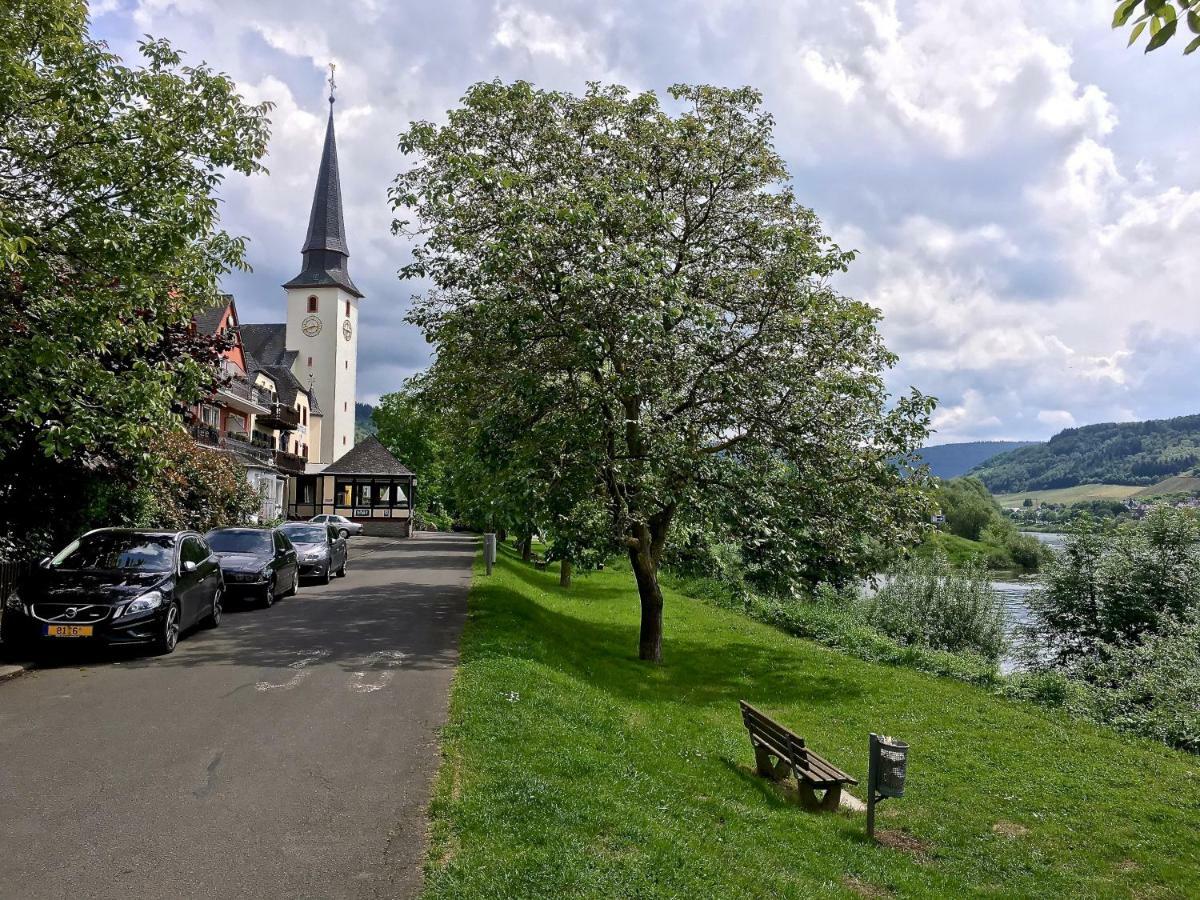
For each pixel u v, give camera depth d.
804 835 7.81
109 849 5.19
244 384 44.66
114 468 14.71
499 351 15.65
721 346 15.26
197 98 11.84
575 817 5.86
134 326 12.26
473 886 4.69
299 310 83.00
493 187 15.60
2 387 10.20
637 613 24.55
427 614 16.25
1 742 7.37
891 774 8.33
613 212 14.45
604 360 13.89
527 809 5.90
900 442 15.89
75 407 10.73
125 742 7.43
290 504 63.44
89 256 10.94
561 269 14.26
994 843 8.73
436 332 16.83
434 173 16.73
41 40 10.40
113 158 10.73
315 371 82.62
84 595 10.74
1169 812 9.81
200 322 42.25
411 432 71.44
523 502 14.11
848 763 11.34
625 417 14.66
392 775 6.69
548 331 14.45
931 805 9.84
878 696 15.24
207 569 13.45
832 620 23.50
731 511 15.09
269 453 49.09
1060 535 22.58
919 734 12.95
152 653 11.52
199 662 11.00
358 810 5.93
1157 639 17.59
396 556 34.50
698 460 14.82
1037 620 22.38
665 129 16.14
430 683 10.07
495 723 8.16
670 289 13.74
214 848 5.24
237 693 9.34
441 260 16.75
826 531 16.09
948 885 7.35
